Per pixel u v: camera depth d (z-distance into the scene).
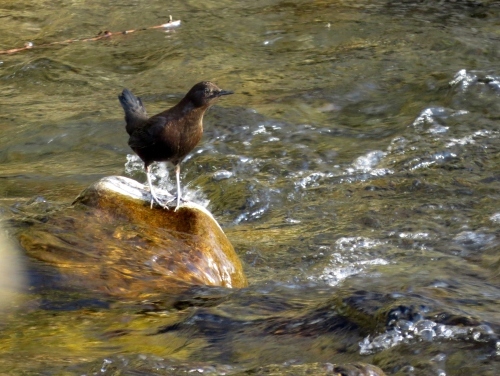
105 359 7.83
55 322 9.01
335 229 14.74
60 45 28.03
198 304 9.58
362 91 22.50
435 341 8.44
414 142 18.77
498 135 18.97
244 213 15.97
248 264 13.32
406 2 29.36
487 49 24.77
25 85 24.78
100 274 10.12
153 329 8.89
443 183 16.58
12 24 30.30
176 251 10.85
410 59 24.42
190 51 26.66
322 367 7.48
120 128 20.77
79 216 11.30
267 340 8.62
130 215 11.41
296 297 10.05
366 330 8.67
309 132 19.88
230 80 23.84
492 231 14.25
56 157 19.66
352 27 27.47
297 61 25.14
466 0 29.05
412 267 12.83
